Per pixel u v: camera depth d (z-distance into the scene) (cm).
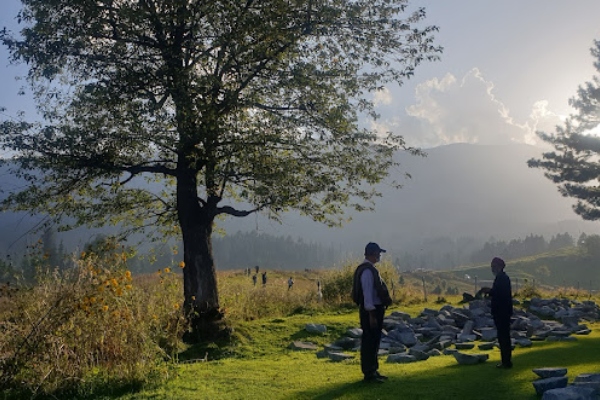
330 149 1455
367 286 823
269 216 1634
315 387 820
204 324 1412
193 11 1342
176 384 894
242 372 990
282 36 1352
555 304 2059
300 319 1691
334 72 1421
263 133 1362
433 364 1007
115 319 934
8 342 888
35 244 1061
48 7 1347
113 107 1384
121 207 1647
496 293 934
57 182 1490
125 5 1339
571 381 759
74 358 901
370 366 828
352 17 1405
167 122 1351
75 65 1405
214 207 1512
